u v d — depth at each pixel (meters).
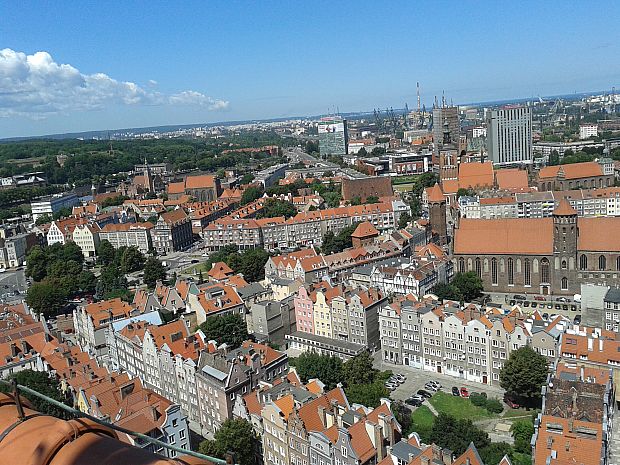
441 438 121.50
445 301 190.75
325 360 159.38
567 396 115.00
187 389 159.38
